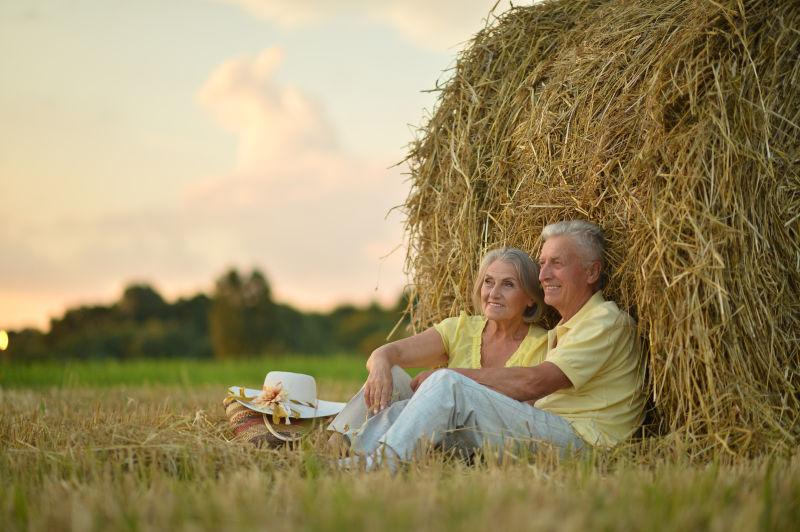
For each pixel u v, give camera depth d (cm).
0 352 4497
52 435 616
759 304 576
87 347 5947
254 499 407
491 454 524
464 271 770
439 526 354
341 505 381
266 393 667
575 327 609
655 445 578
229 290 6291
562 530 343
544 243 652
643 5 668
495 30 797
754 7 583
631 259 613
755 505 386
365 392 634
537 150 704
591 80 667
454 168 781
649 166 591
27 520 402
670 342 579
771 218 589
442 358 692
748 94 580
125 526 371
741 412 561
